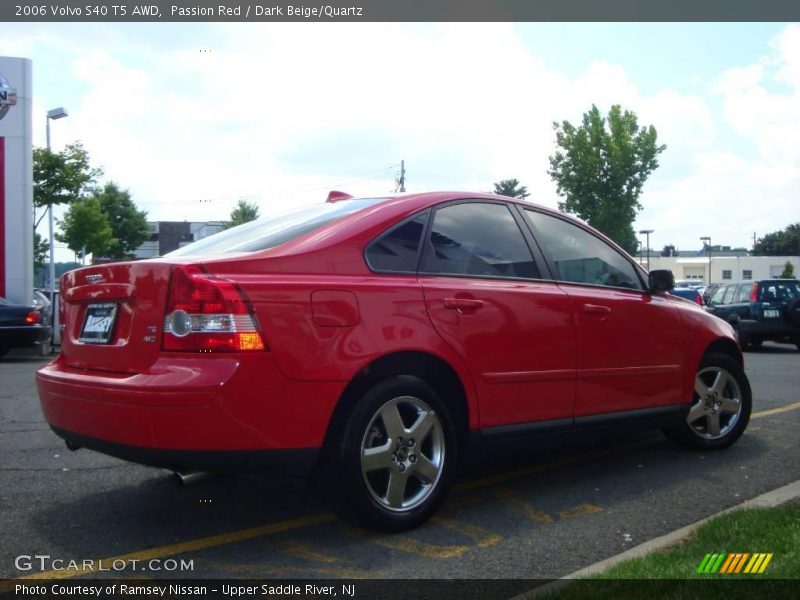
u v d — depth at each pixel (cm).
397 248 432
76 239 3722
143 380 362
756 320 1662
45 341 1436
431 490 421
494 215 493
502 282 470
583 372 498
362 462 391
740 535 381
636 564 347
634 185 3759
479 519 441
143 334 377
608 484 514
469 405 439
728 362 613
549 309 481
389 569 367
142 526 425
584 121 3784
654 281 565
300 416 371
